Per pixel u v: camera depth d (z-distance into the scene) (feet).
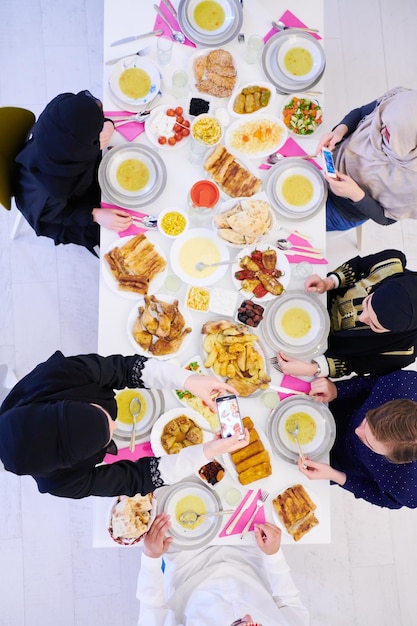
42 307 9.48
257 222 6.73
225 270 6.81
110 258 6.64
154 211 6.91
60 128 6.03
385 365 7.21
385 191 7.50
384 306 6.39
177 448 6.35
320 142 7.36
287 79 7.31
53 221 7.47
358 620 9.36
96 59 10.03
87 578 8.92
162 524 6.26
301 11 7.63
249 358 6.58
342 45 10.76
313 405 6.75
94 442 4.99
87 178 6.94
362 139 7.47
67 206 7.25
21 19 9.94
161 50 6.98
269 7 7.57
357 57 10.78
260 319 6.73
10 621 8.70
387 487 6.82
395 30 10.96
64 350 9.44
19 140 7.14
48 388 5.39
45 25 9.97
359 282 7.61
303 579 9.32
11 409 5.08
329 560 9.43
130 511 6.19
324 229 7.16
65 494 5.53
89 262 9.66
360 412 7.18
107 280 6.61
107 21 7.20
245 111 7.20
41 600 8.80
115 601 8.93
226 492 6.47
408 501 6.73
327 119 10.57
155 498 6.34
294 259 7.03
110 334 6.59
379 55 10.85
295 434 6.68
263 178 7.11
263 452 6.48
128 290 6.59
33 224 7.50
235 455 6.46
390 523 9.66
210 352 6.55
